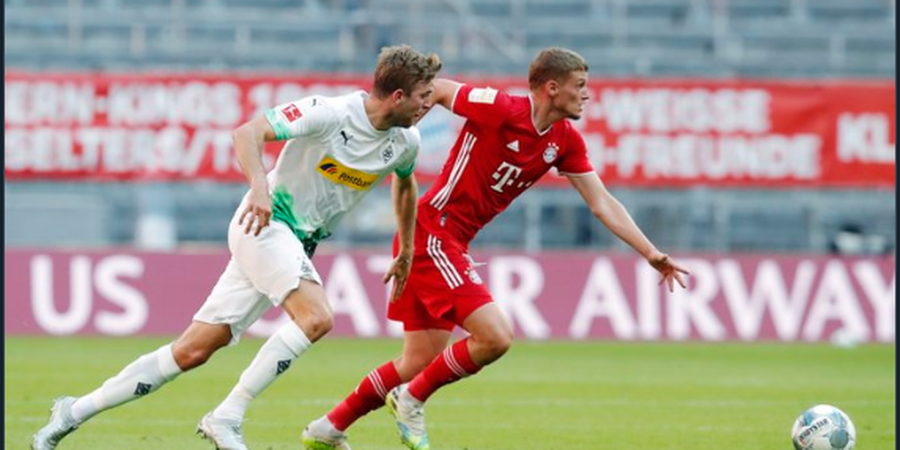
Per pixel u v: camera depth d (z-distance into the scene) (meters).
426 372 27.58
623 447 31.22
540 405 39.78
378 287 64.88
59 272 64.06
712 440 32.53
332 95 65.06
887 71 82.00
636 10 87.75
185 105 65.06
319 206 25.89
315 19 82.06
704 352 60.34
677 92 66.19
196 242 76.62
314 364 52.28
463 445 31.27
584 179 28.52
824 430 27.62
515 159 27.77
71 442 30.12
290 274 24.80
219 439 24.92
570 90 27.25
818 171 66.44
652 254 27.92
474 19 85.06
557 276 65.88
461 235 28.12
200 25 82.38
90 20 81.75
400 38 81.31
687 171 66.31
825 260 66.81
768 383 47.59
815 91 66.38
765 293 66.50
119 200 75.81
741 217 79.38
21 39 81.25
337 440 27.95
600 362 54.97
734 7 88.88
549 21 85.19
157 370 25.34
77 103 64.75
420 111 25.36
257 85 65.06
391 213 75.56
